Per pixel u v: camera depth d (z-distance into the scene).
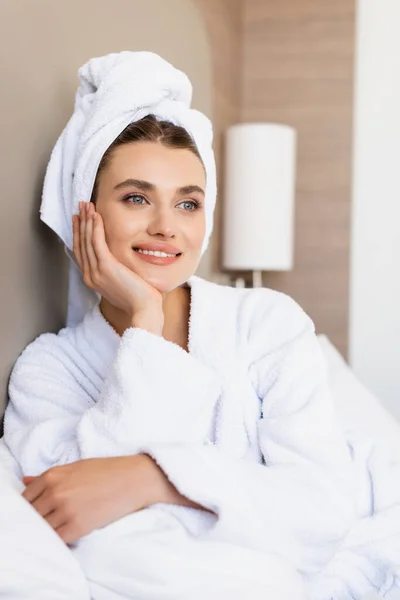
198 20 2.40
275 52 3.13
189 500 1.01
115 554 0.93
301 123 3.12
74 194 1.24
